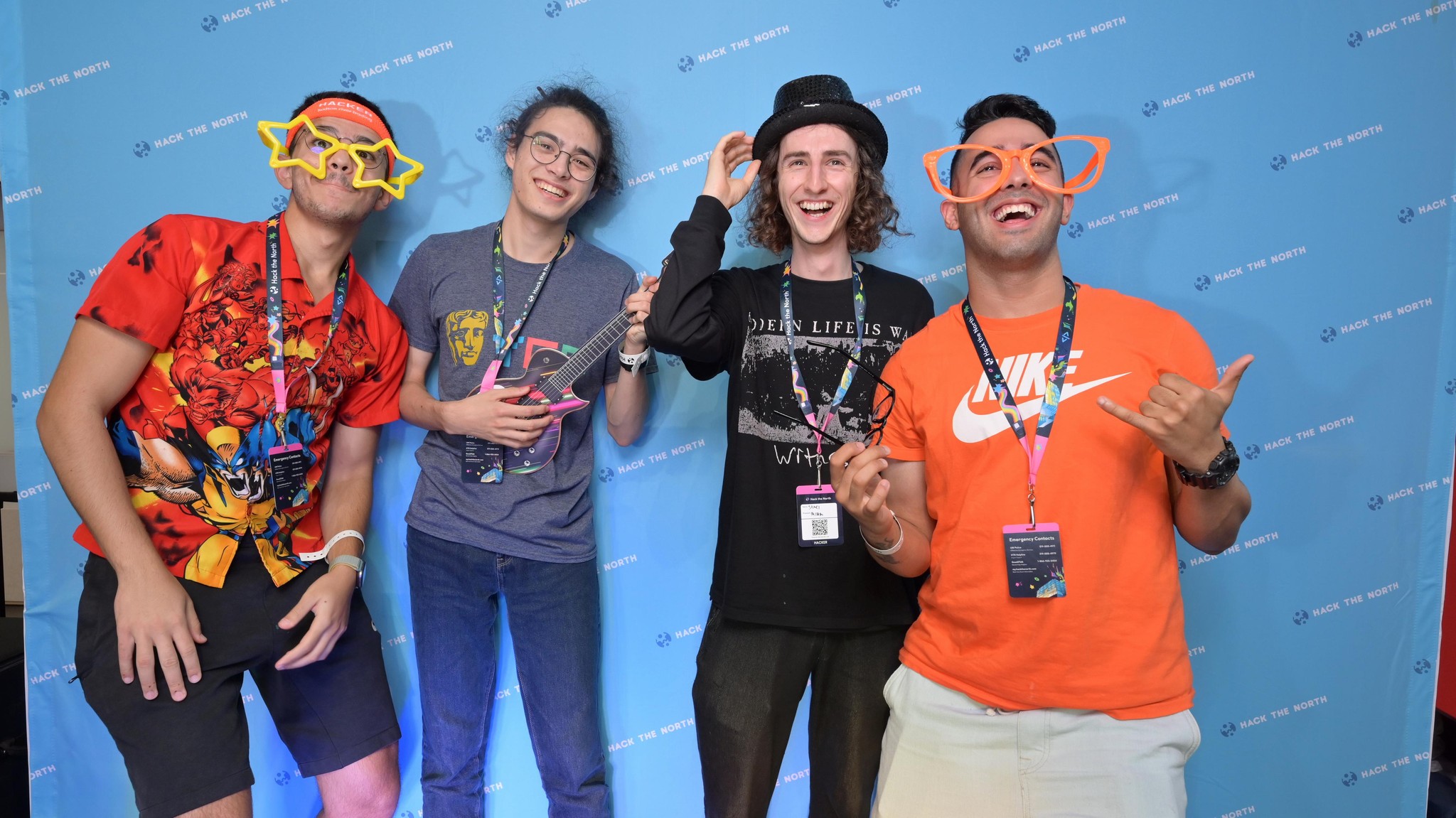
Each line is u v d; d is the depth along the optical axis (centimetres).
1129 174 194
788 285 169
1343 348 195
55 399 142
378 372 177
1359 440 196
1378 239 194
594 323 183
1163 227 195
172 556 151
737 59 195
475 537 176
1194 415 112
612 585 204
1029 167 131
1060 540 126
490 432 170
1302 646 199
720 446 201
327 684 172
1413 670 198
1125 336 132
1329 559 197
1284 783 201
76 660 153
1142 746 123
